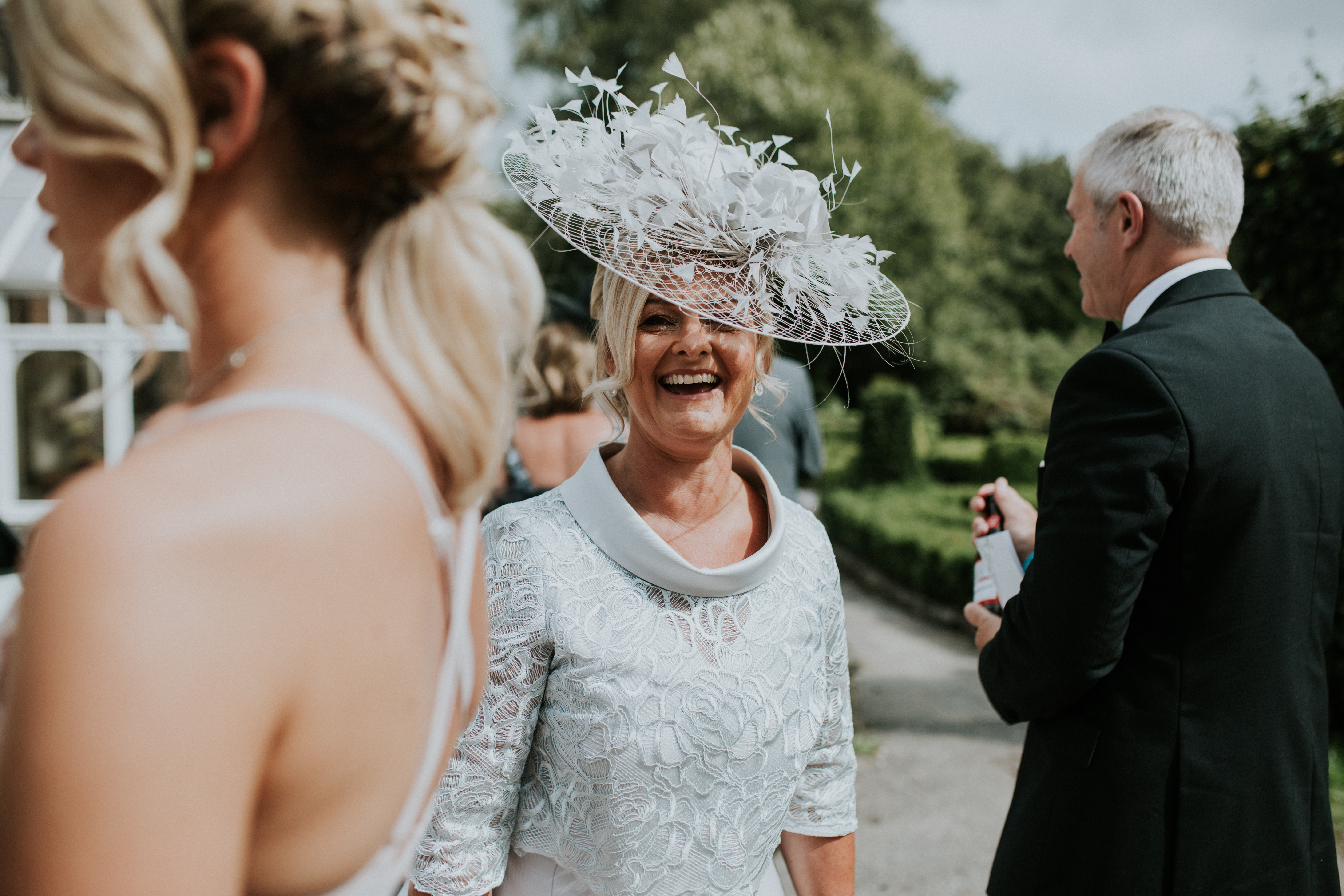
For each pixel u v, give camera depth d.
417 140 0.63
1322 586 1.69
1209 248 1.79
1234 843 1.56
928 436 17.81
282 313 0.62
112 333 9.88
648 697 1.24
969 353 20.61
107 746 0.46
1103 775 1.64
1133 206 1.82
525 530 1.32
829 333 1.44
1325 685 1.72
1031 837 1.73
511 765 1.27
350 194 0.64
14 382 10.02
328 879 0.60
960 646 6.62
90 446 12.23
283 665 0.52
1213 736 1.57
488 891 1.27
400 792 0.64
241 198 0.61
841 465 15.00
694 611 1.31
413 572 0.63
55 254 9.29
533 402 2.88
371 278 0.64
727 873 1.29
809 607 1.42
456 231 0.68
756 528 1.50
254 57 0.56
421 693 0.65
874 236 18.59
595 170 1.32
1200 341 1.62
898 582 8.31
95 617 0.47
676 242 1.29
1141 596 1.61
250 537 0.51
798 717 1.36
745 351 1.37
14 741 0.47
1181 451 1.53
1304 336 4.40
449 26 0.68
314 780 0.57
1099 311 2.00
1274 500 1.58
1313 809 1.65
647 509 1.46
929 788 4.16
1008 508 2.16
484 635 0.85
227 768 0.50
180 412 0.62
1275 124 4.47
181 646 0.48
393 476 0.61
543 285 0.74
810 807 1.56
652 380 1.36
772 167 1.37
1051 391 20.98
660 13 21.16
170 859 0.47
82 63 0.52
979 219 27.25
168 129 0.54
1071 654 1.57
